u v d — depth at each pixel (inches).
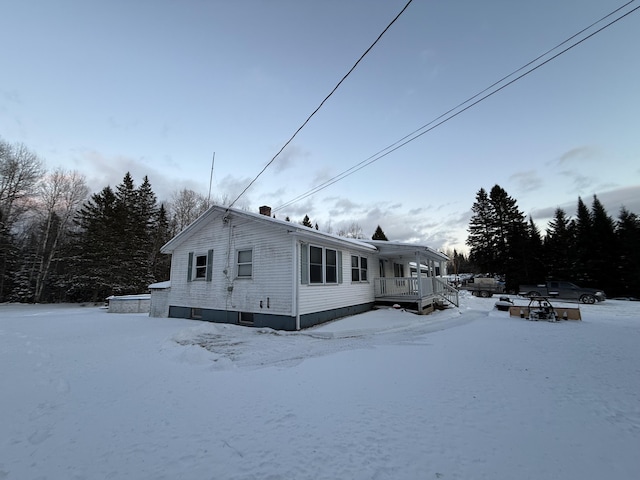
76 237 1128.2
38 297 1023.0
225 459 109.3
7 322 494.9
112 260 1060.5
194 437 125.8
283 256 418.9
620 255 1063.6
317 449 115.3
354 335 376.2
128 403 162.6
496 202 1444.4
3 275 1051.3
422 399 163.6
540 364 230.8
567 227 1235.9
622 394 170.1
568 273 1161.4
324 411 149.7
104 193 1238.9
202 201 1604.3
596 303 773.3
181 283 559.5
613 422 136.5
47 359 252.2
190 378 203.9
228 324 447.2
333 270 495.8
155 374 213.0
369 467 103.2
